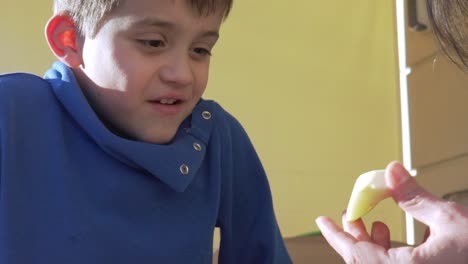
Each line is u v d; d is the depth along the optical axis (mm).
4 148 606
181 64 615
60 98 662
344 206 1929
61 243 603
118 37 612
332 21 1947
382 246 569
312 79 1928
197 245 679
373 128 1957
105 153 650
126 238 630
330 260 1191
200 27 619
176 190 663
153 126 644
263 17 1896
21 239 593
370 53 1968
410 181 552
